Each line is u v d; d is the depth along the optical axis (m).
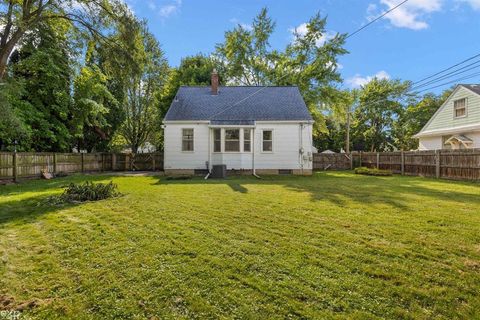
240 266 3.11
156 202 6.62
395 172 16.41
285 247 3.66
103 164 19.66
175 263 3.20
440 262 3.20
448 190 8.52
